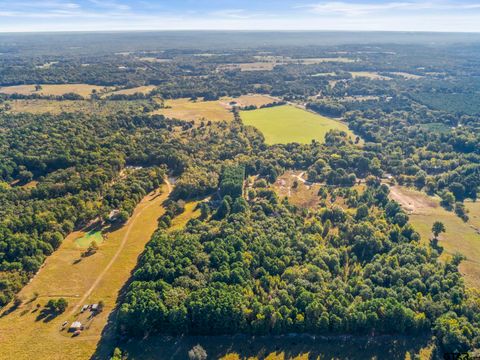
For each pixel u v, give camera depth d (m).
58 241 152.38
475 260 152.75
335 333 117.88
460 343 108.56
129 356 109.12
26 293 129.12
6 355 107.88
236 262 133.12
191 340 115.31
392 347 114.38
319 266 138.50
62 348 110.44
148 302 115.44
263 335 117.25
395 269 135.88
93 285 134.38
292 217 171.75
